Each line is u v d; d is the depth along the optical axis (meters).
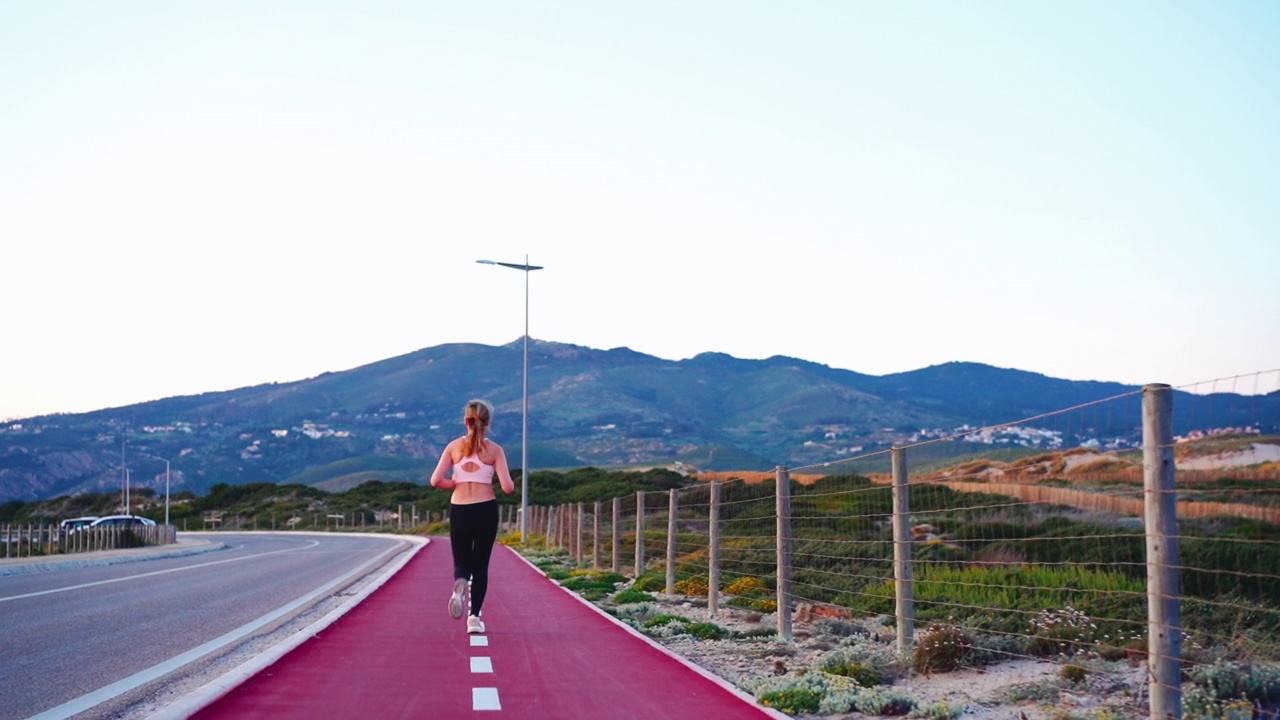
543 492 95.06
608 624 14.06
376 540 70.06
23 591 20.42
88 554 43.28
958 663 10.48
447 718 7.69
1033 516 9.67
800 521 19.25
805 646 12.59
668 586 19.88
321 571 29.05
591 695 8.73
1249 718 7.25
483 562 12.62
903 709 8.56
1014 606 12.20
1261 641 8.44
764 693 8.93
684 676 9.72
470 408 12.43
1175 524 6.73
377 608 16.30
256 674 9.52
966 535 13.66
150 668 10.52
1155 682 6.71
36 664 10.75
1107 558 12.19
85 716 8.08
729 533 24.83
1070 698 8.72
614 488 86.00
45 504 147.75
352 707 8.02
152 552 46.28
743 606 17.53
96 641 12.64
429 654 11.00
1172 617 6.68
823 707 8.64
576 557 36.66
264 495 146.25
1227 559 8.12
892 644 11.76
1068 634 10.82
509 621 14.46
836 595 15.92
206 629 14.04
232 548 54.94
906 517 10.96
